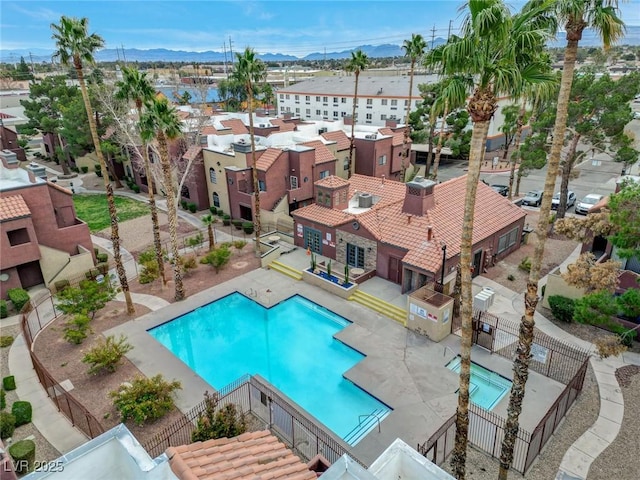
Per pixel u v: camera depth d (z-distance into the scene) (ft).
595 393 59.00
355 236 94.89
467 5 33.30
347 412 60.64
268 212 119.44
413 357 69.21
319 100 275.59
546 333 72.74
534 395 59.41
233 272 100.48
